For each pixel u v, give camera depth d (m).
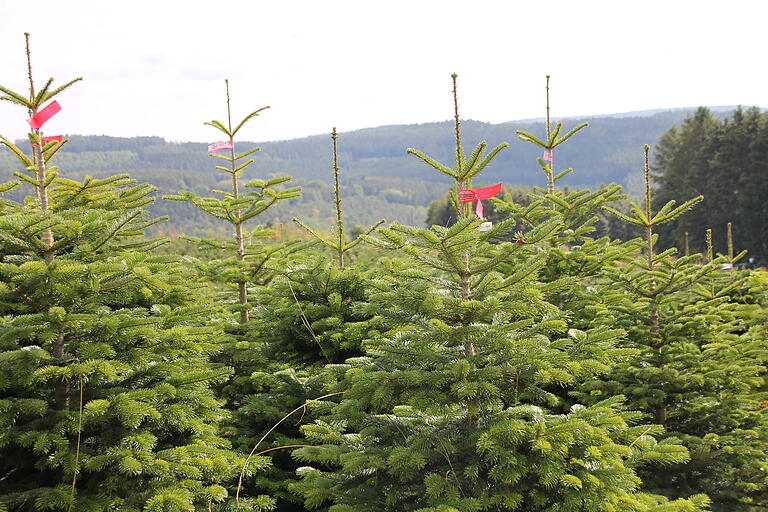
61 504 3.89
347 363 5.17
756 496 5.69
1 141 5.56
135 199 6.23
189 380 4.75
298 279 7.41
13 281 4.23
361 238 4.32
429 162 4.56
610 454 4.07
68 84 5.21
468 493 4.05
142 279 4.41
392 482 4.37
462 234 3.97
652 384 6.10
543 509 4.07
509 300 4.36
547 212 8.24
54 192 6.38
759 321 8.23
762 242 35.19
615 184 7.87
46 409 4.23
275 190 8.73
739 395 6.27
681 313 6.65
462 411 4.50
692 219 38.66
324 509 4.91
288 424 6.29
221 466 4.62
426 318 4.34
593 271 7.76
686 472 5.92
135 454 4.22
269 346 7.53
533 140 9.27
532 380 4.36
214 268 8.54
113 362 4.21
